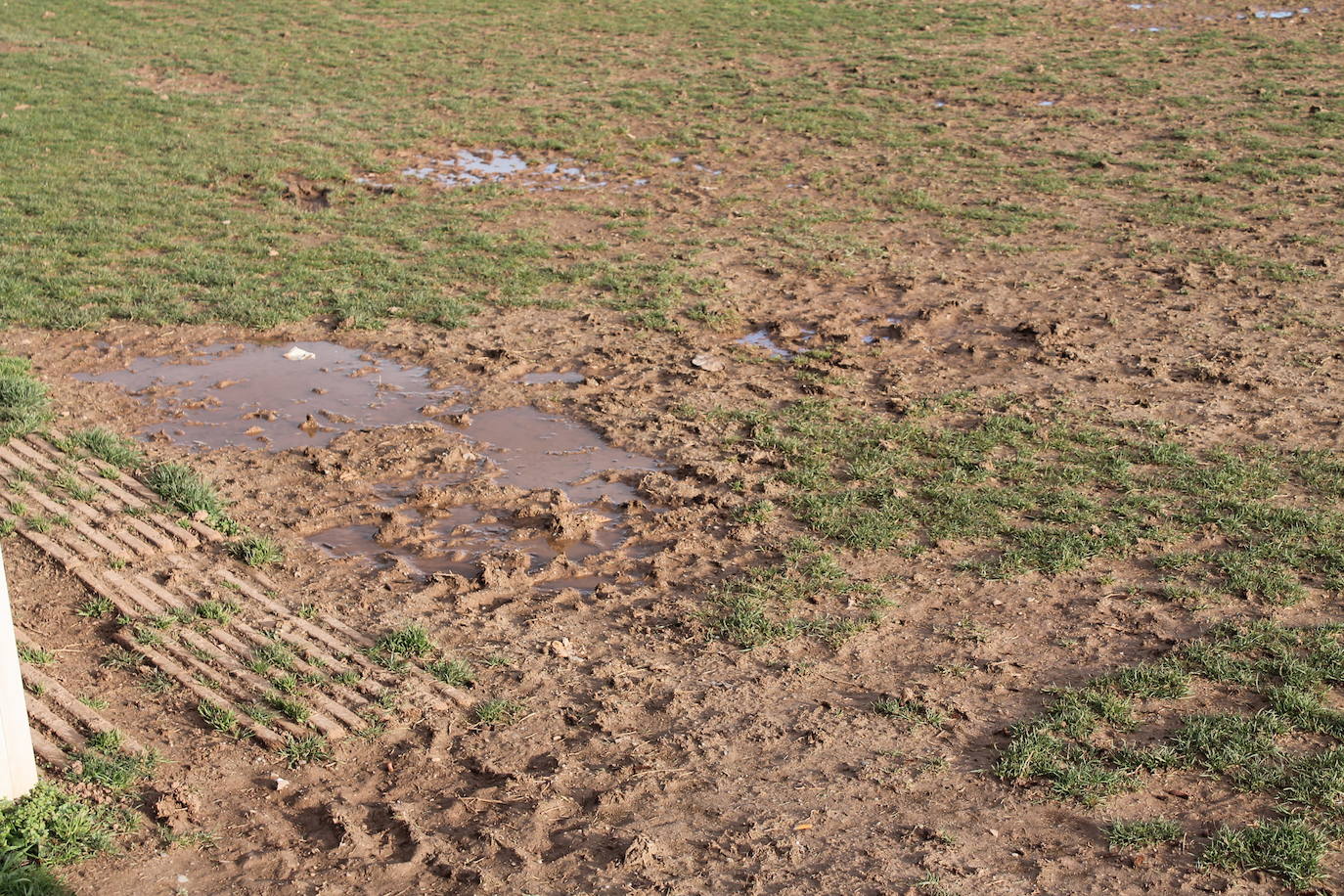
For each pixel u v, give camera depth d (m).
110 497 8.02
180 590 6.97
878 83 21.64
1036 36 25.27
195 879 4.85
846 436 9.09
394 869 4.93
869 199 15.49
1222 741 5.56
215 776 5.47
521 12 28.22
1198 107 19.36
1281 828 4.98
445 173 16.72
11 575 6.98
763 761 5.61
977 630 6.62
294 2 28.47
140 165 16.28
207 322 11.48
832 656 6.45
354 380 10.35
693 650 6.54
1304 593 6.78
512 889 4.81
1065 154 17.12
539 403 9.88
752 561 7.46
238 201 15.15
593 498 8.38
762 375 10.35
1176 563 7.19
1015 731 5.72
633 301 12.09
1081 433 8.95
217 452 8.98
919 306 11.93
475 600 7.09
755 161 17.31
